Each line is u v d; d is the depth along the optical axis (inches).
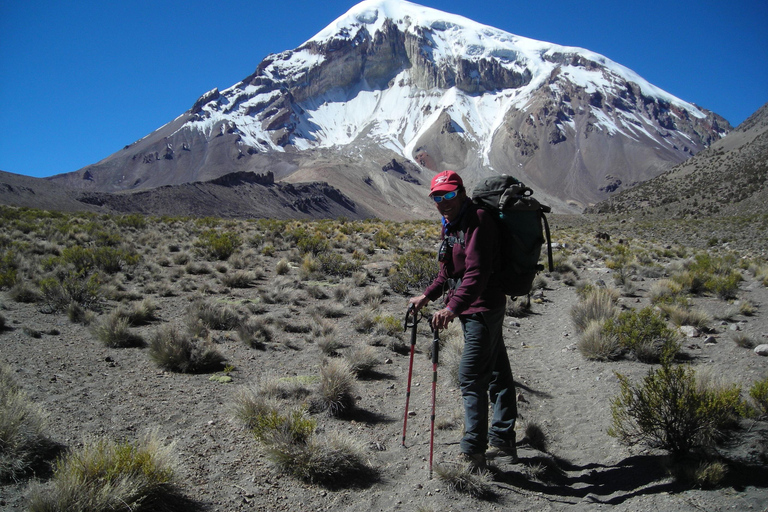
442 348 321.7
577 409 242.5
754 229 1978.3
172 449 169.5
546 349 350.0
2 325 339.0
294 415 197.8
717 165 4773.6
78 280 432.1
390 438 207.5
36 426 172.7
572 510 156.0
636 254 964.6
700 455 174.2
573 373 294.0
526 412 237.3
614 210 4768.7
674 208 3912.4
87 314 377.1
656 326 315.6
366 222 1674.5
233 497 159.0
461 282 169.0
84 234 849.5
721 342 337.7
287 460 175.8
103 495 140.2
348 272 618.2
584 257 868.0
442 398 252.4
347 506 159.3
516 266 169.6
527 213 169.0
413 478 175.3
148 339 333.1
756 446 177.3
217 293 503.2
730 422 192.1
